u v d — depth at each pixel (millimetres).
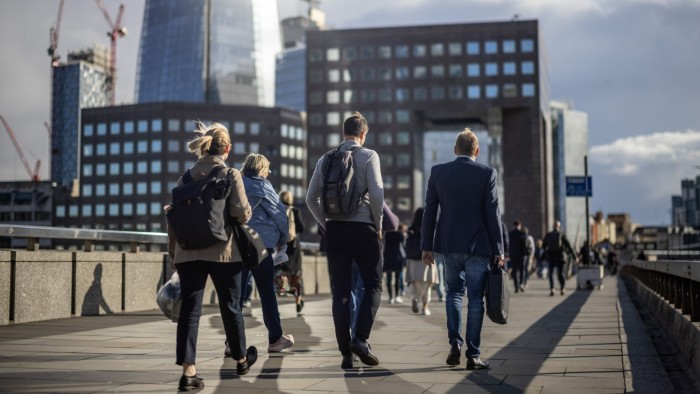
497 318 6707
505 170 130625
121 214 155500
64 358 7137
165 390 5574
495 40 130750
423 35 132250
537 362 7109
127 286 12883
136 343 8320
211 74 199125
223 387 5750
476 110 130875
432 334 9828
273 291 7922
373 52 133375
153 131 153875
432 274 13633
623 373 6418
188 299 5758
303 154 163625
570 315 13328
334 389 5668
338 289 6805
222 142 6035
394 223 7742
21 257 10562
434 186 7035
